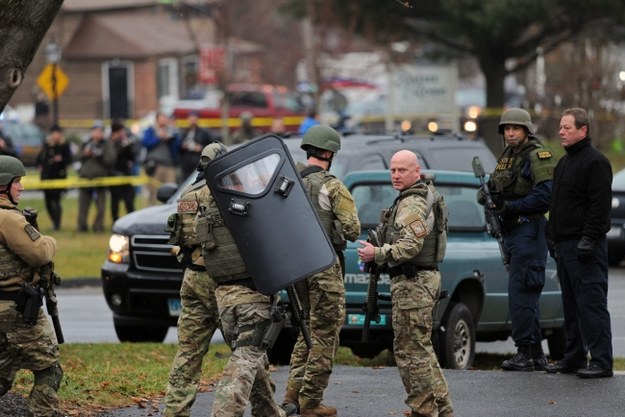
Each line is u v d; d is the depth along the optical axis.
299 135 45.41
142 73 181.12
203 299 25.61
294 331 35.78
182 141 76.75
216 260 24.03
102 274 41.38
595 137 101.56
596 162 30.12
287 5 113.06
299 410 27.14
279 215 23.83
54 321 24.84
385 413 27.70
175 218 25.78
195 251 25.72
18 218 24.09
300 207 24.03
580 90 101.75
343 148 42.41
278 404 27.55
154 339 42.94
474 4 93.50
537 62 118.44
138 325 41.72
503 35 98.38
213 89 138.38
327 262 23.98
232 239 23.91
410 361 25.42
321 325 26.52
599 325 30.66
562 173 30.70
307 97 139.50
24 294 24.12
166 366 34.59
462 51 108.25
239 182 23.84
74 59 182.00
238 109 133.75
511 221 32.78
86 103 181.88
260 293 23.72
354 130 47.59
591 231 30.09
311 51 119.00
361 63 146.12
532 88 118.25
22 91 183.75
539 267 32.81
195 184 26.06
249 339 23.86
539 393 29.31
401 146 43.78
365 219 35.16
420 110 104.81
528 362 33.00
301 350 27.16
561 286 31.42
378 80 167.75
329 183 26.20
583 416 27.03
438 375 25.69
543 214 32.84
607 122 103.06
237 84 142.62
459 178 36.75
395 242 25.20
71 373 32.50
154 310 40.44
